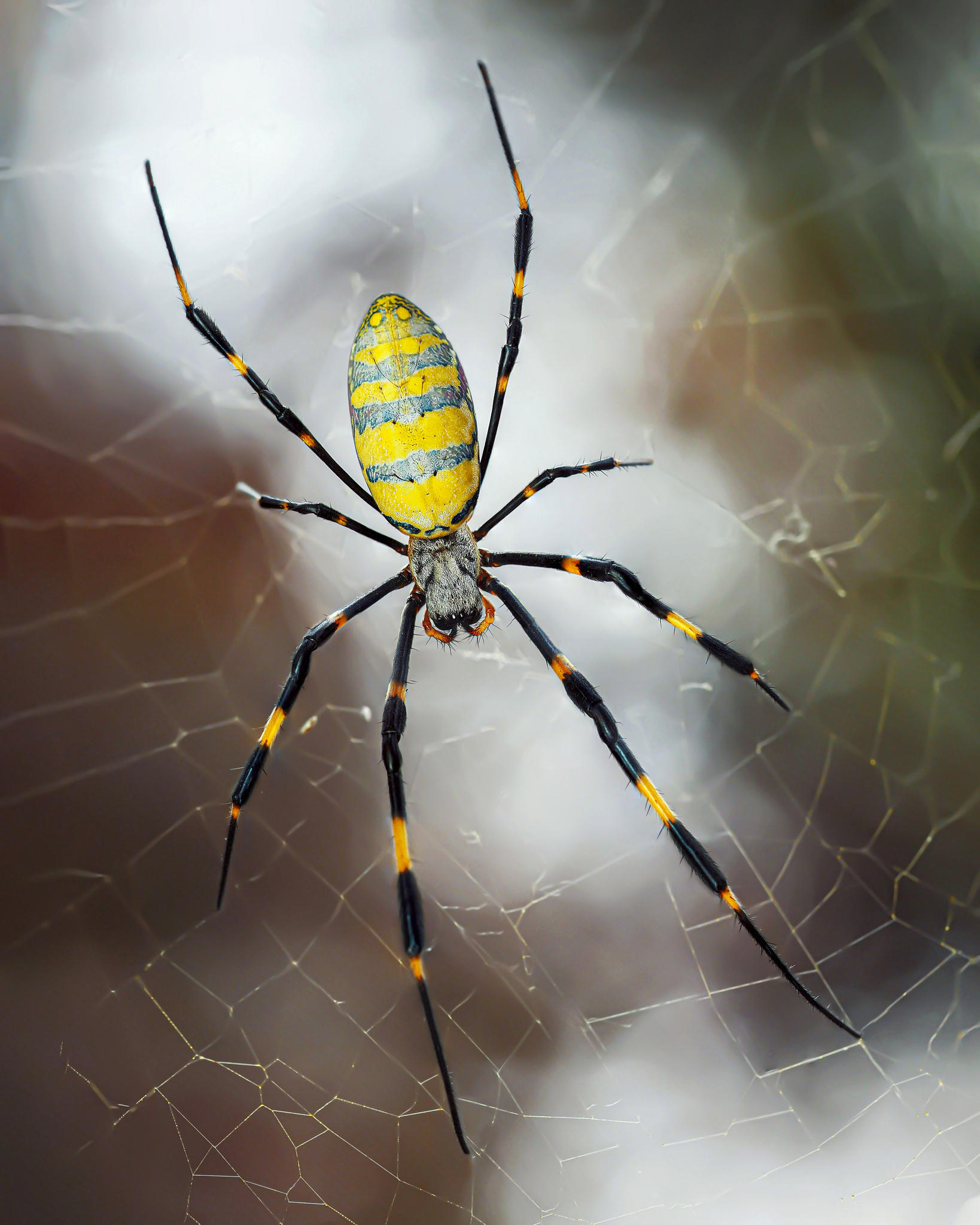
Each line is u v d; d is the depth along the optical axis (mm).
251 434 310
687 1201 274
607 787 298
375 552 308
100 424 309
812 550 307
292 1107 277
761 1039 283
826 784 295
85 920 286
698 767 299
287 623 306
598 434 312
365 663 304
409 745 301
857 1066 280
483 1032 283
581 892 292
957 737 295
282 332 312
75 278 310
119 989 283
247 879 290
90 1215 271
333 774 297
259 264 312
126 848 291
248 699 301
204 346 310
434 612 276
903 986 283
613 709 303
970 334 311
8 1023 280
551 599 308
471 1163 276
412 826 295
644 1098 280
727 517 309
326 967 285
